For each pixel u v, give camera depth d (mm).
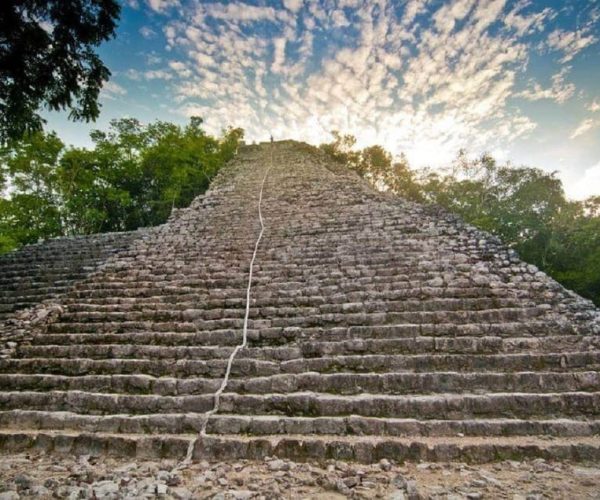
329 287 5809
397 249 6770
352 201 10109
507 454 2984
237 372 4332
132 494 2557
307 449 3166
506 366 4023
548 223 22312
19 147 16531
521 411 3486
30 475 2910
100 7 5250
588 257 20359
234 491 2615
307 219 9000
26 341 5113
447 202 24688
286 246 7594
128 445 3342
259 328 5082
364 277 6012
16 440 3457
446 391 3816
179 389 4121
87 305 5855
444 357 4145
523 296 5078
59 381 4285
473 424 3322
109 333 5207
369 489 2613
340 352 4516
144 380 4203
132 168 19891
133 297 6168
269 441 3242
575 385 3723
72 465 3115
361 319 4973
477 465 2918
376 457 3059
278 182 13688
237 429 3504
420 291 5367
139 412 3865
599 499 2375
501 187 24297
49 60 5312
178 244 8305
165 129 22594
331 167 19297
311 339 4789
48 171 17422
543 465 2828
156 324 5246
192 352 4645
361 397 3725
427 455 3023
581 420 3346
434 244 6762
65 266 9469
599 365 3904
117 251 10062
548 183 23016
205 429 3529
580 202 22641
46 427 3682
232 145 26922
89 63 5660
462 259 6133
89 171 18625
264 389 4027
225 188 13359
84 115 6023
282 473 2891
